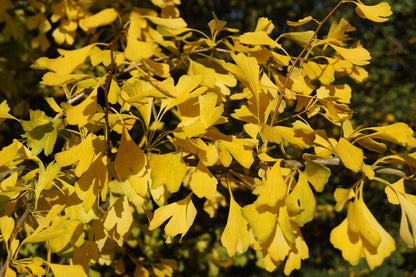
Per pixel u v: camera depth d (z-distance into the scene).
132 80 1.36
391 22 5.30
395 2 5.08
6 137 2.64
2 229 1.26
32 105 2.96
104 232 1.31
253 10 4.99
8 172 1.32
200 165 1.24
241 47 1.37
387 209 5.48
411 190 4.82
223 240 1.24
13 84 2.56
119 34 1.15
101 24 1.12
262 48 1.37
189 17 4.44
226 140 1.26
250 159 1.24
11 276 1.23
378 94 5.36
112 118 1.25
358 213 1.20
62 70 1.15
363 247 1.19
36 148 1.28
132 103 1.23
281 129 1.27
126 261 2.50
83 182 1.24
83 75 1.20
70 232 1.25
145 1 2.19
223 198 1.94
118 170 1.21
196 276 3.38
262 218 1.20
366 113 5.14
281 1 5.00
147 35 1.33
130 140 1.22
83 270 1.26
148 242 2.48
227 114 3.42
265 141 1.28
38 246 2.19
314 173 1.19
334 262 6.03
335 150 1.22
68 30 1.74
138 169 1.22
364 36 5.28
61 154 1.24
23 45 2.70
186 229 1.24
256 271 4.34
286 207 1.22
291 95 1.36
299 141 1.26
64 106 1.21
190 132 1.23
